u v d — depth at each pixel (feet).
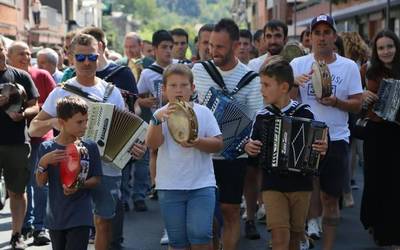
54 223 36.76
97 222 41.78
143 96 61.72
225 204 40.93
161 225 58.08
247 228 53.21
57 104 36.60
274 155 37.45
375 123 47.34
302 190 38.09
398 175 47.03
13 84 47.55
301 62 46.34
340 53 58.59
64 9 391.24
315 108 44.65
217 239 40.96
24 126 49.03
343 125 44.68
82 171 35.65
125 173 61.46
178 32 71.72
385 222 47.55
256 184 52.21
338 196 44.42
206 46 58.95
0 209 63.52
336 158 44.11
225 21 41.42
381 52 47.24
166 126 36.78
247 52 64.44
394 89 46.03
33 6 287.48
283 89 38.40
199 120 37.01
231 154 40.19
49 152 36.32
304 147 37.29
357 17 237.25
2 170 50.55
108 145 39.96
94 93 42.04
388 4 93.40
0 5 230.68
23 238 52.80
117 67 48.93
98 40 48.75
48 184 37.01
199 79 41.63
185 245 37.24
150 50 86.84
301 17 295.69
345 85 44.98
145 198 63.87
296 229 38.68
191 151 36.42
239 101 41.29
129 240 53.36
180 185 36.29
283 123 37.35
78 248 36.78
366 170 48.03
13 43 54.03
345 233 54.60
